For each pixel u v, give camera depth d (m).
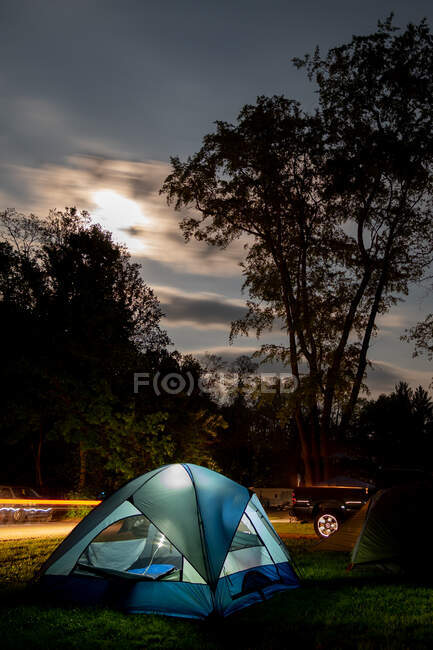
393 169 28.84
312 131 29.39
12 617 7.22
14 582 9.34
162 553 9.48
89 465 34.12
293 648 6.32
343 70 29.48
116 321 33.19
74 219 35.53
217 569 7.69
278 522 24.91
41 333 30.94
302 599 8.34
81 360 30.80
